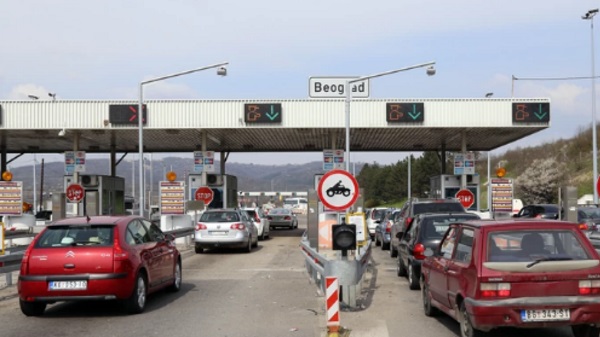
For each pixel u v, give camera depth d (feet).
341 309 36.94
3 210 92.48
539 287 25.18
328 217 64.28
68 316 35.73
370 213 107.14
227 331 30.99
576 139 220.43
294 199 333.01
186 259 70.49
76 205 98.17
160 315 35.68
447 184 104.68
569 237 26.48
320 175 101.04
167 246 42.93
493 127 91.30
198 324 32.83
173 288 44.24
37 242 35.32
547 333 29.63
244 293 43.83
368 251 48.80
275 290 45.19
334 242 37.35
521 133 102.22
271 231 137.28
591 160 197.57
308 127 90.68
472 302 25.66
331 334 28.76
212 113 90.68
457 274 28.02
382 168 307.37
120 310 37.50
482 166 274.57
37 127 89.66
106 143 116.78
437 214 45.96
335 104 90.58
